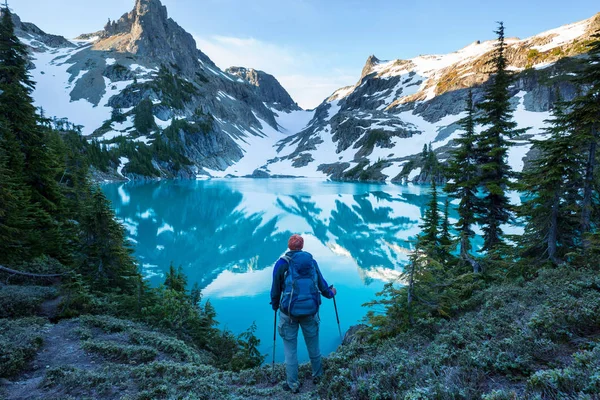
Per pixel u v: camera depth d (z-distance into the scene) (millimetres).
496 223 17922
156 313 13328
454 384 3742
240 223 62188
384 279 30828
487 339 5324
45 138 23547
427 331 7031
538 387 3240
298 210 75125
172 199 89062
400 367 4570
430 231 17734
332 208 77438
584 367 3418
